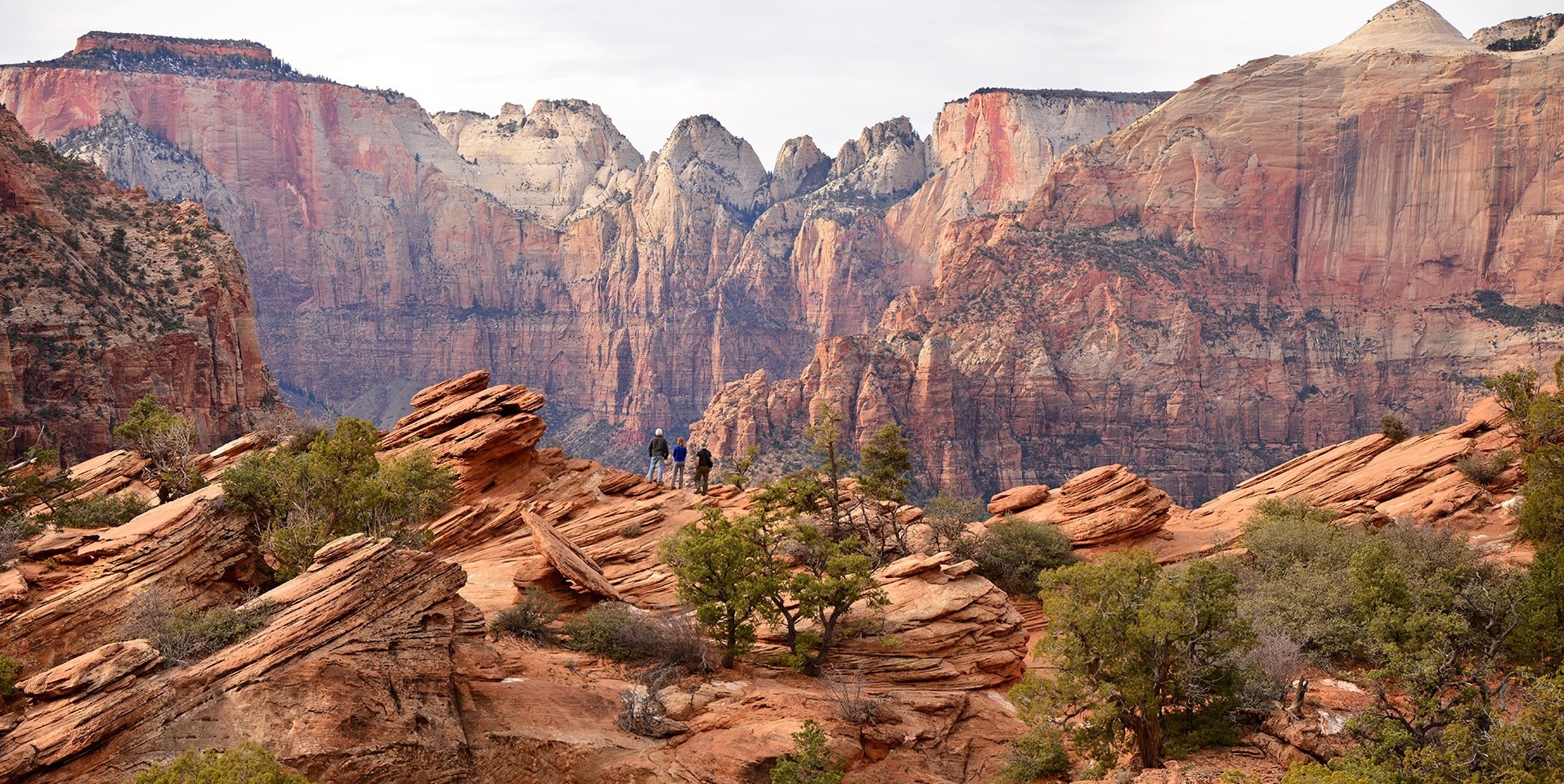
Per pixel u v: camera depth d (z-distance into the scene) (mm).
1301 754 27578
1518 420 51594
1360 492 53531
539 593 33219
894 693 31469
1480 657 31156
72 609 25875
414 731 24391
